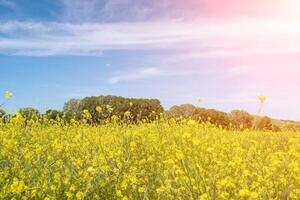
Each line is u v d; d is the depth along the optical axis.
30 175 5.84
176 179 5.38
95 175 5.91
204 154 6.35
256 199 5.00
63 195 5.64
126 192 5.97
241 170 5.89
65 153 7.00
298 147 7.78
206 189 4.86
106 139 8.24
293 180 5.52
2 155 6.43
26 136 8.59
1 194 5.14
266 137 12.23
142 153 7.24
